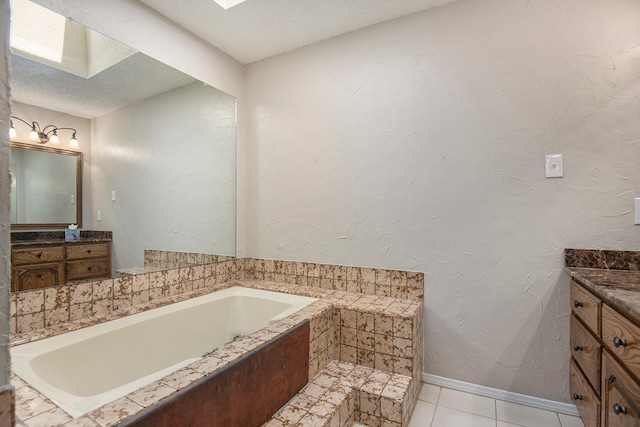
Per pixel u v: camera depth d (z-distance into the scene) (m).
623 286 1.08
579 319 1.39
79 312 1.58
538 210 1.64
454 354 1.83
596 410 1.13
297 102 2.31
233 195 2.46
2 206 0.50
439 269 1.88
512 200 1.70
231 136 2.43
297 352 1.48
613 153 1.50
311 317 1.62
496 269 1.73
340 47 2.15
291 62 2.33
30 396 0.95
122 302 1.77
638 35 1.47
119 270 1.77
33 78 1.46
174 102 2.06
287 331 1.41
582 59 1.56
